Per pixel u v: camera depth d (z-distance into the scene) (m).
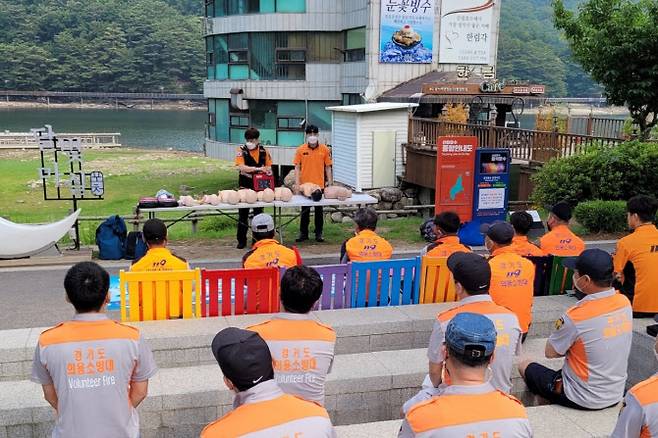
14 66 115.38
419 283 6.18
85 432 3.16
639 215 5.52
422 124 17.23
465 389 2.45
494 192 10.80
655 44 12.25
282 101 25.55
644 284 5.50
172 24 122.62
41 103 116.19
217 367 5.05
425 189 17.81
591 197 12.07
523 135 14.59
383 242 6.30
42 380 3.21
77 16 123.81
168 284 5.37
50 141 10.00
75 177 10.14
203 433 2.43
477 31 22.53
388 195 17.66
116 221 9.55
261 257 5.67
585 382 4.18
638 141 12.18
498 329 3.67
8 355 4.96
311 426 2.42
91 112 104.69
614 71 12.86
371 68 21.66
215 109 28.45
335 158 18.81
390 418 5.07
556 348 4.22
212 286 5.47
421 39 21.97
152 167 39.53
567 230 6.57
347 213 14.12
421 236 11.55
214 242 11.23
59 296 7.34
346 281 6.01
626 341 4.16
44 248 9.23
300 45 24.77
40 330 5.34
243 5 25.67
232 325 5.28
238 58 26.30
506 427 2.39
